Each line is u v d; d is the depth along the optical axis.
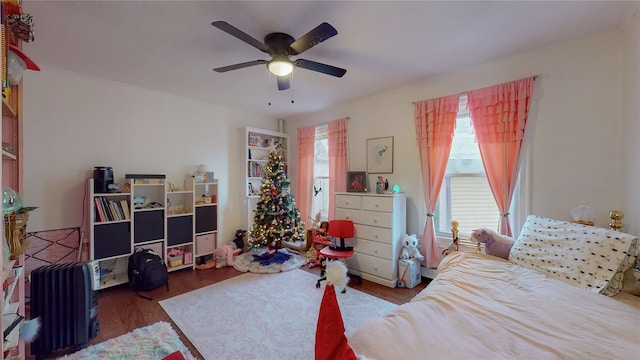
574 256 1.75
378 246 3.26
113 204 3.10
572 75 2.34
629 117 1.97
